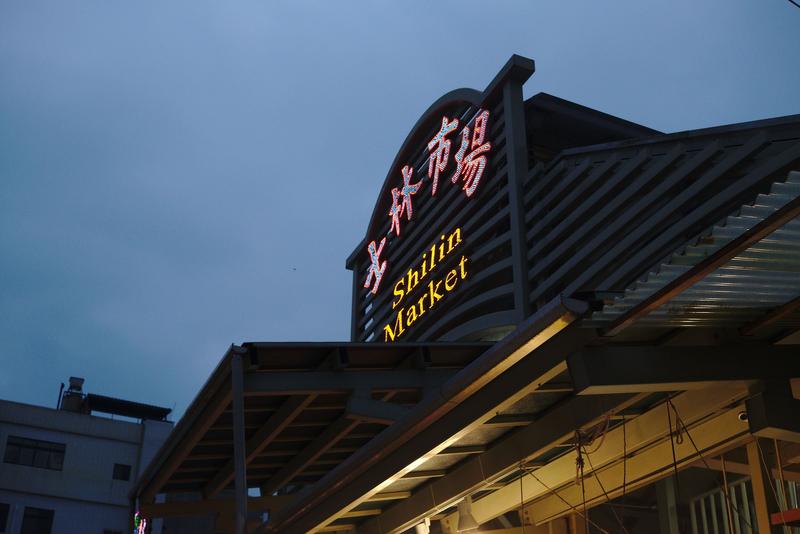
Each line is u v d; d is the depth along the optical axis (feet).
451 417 28.60
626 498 47.55
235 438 44.11
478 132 104.27
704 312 22.70
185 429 56.39
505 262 91.04
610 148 80.48
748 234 17.62
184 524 142.51
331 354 51.24
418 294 111.34
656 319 22.75
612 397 27.25
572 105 100.42
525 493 38.60
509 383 25.64
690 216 62.23
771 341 24.56
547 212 88.53
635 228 72.49
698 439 30.30
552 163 88.48
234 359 46.32
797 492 33.04
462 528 39.50
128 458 139.85
